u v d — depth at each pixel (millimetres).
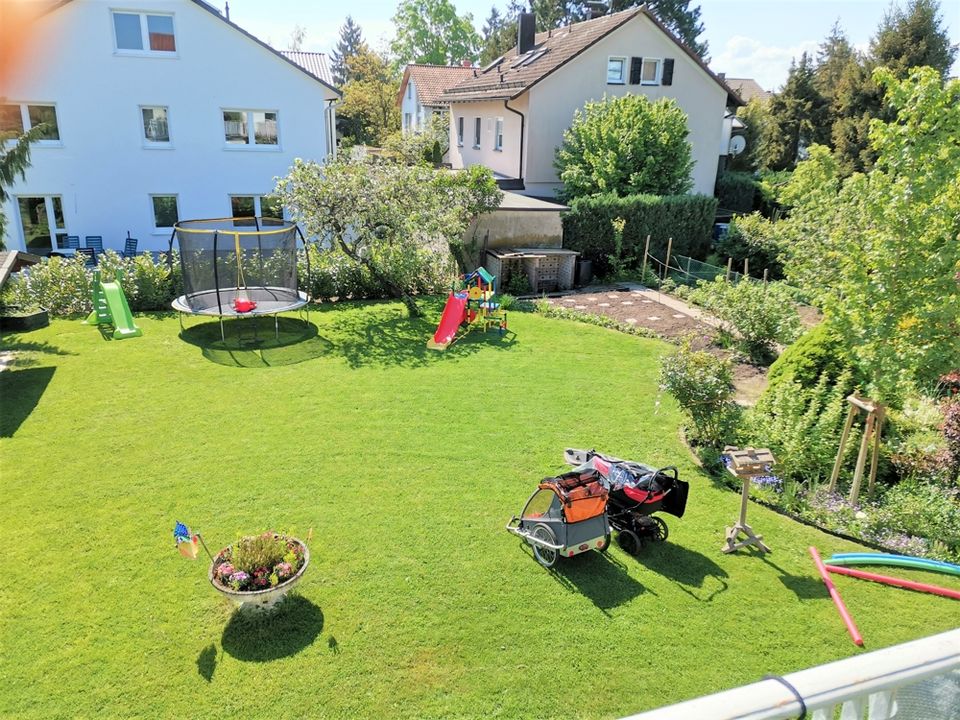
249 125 24266
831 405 9211
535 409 11359
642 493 7398
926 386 10750
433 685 5488
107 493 8305
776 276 22203
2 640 5855
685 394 9859
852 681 1823
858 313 8016
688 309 18391
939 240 7570
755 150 35406
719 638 6129
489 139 29953
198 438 9906
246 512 7961
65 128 22062
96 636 5926
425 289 19359
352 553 7211
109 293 14914
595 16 30969
